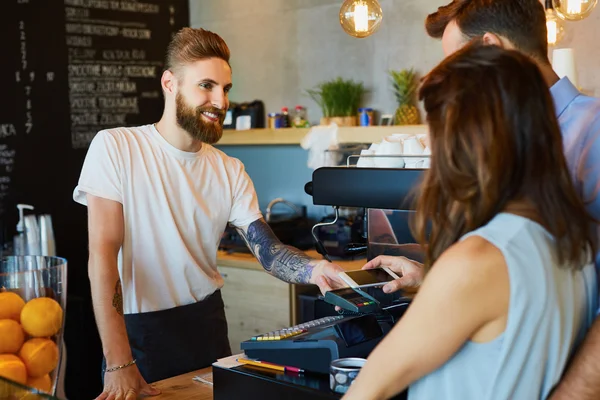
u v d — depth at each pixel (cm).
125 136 218
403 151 172
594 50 329
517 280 97
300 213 430
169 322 220
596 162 122
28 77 402
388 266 166
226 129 447
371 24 244
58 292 126
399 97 377
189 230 224
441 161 102
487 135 98
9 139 396
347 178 154
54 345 125
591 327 107
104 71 434
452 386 103
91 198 211
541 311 99
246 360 147
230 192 235
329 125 383
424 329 99
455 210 105
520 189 102
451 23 144
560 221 100
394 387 104
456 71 102
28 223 377
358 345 138
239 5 454
